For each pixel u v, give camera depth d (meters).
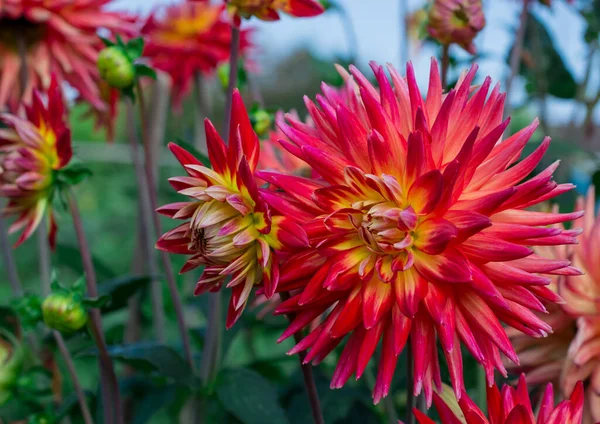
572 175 1.02
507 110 0.81
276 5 0.66
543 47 0.98
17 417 0.82
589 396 0.61
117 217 2.02
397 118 0.54
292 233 0.50
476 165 0.51
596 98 0.96
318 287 0.51
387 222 0.51
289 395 0.83
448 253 0.51
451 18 0.70
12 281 0.85
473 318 0.51
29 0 0.79
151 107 0.95
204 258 0.52
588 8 0.98
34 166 0.65
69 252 0.91
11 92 0.84
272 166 0.77
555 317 0.62
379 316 0.51
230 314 0.53
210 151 0.52
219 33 0.89
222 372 0.73
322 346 0.52
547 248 0.62
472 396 0.76
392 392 0.74
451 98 0.51
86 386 1.16
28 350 0.80
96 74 0.85
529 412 0.50
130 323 0.90
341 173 0.52
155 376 0.78
